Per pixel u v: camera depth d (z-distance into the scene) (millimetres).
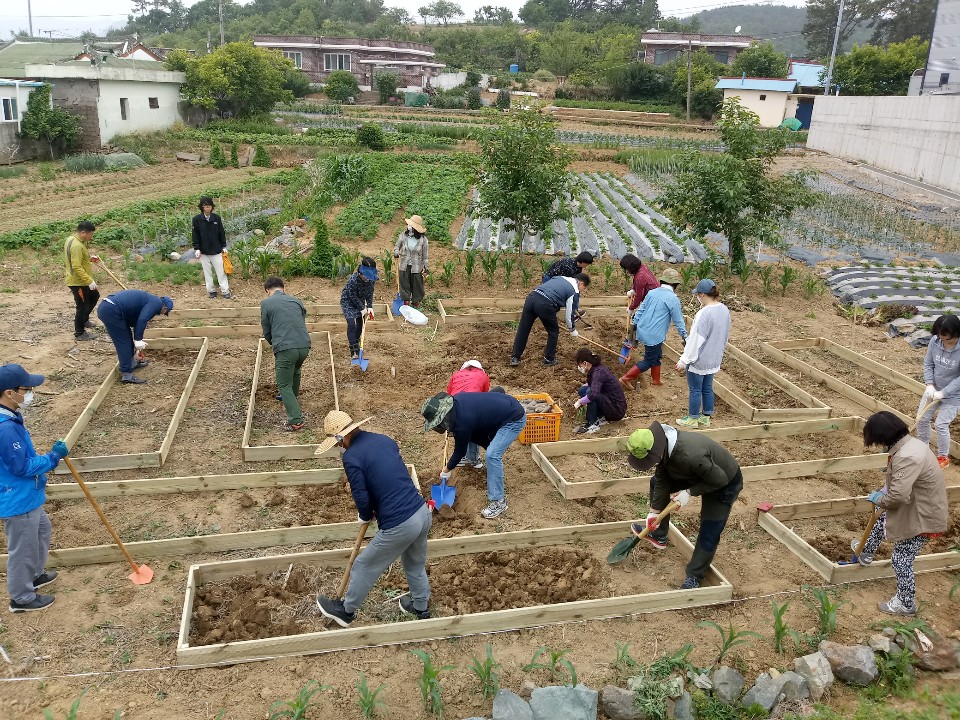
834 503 7289
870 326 12961
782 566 6582
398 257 12430
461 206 22969
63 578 6027
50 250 16234
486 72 77875
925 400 8023
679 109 55031
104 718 4746
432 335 11664
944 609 6082
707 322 8453
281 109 53125
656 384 10203
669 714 5031
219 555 6410
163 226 18438
